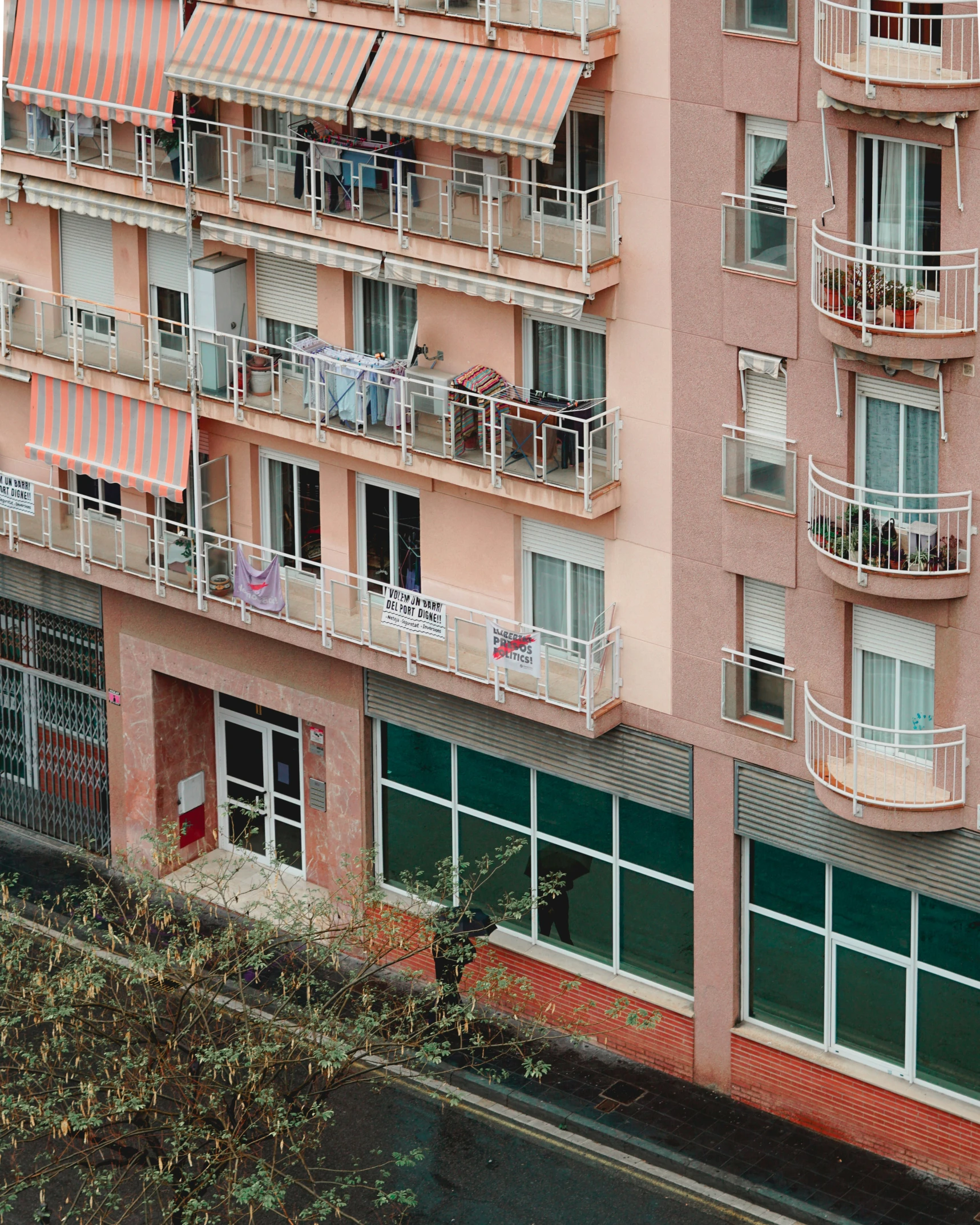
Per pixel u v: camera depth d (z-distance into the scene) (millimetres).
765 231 28219
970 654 28172
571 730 32000
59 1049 28219
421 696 34406
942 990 30312
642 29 28422
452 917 32031
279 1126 27125
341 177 31750
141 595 36562
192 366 34406
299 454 34562
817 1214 30219
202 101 33312
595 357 30969
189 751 38969
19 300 36500
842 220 27328
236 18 31828
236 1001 34625
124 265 35469
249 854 39125
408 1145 31781
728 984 32250
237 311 34438
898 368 27188
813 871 31172
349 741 35688
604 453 30875
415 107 29703
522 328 31406
